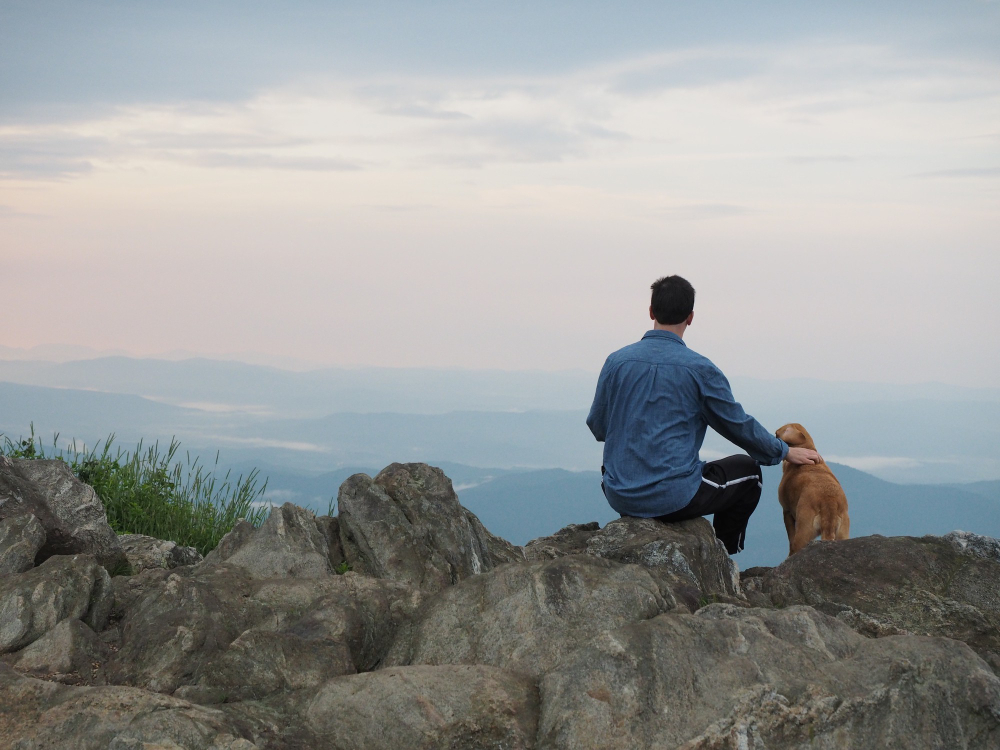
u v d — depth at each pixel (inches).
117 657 141.9
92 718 112.7
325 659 138.9
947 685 125.6
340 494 213.2
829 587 185.9
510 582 154.9
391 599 166.4
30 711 116.3
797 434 239.8
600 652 126.0
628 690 120.9
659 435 204.4
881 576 184.4
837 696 122.3
